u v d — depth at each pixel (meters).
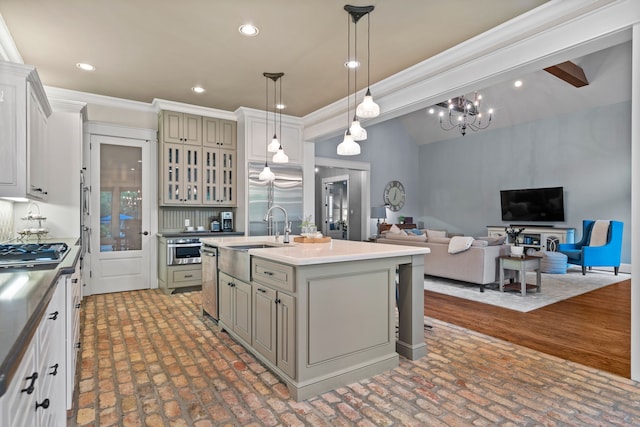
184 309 4.11
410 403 2.12
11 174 2.42
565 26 2.60
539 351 2.89
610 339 3.16
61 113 3.68
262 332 2.59
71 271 1.81
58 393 1.73
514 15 2.82
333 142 8.20
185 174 5.16
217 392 2.25
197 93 4.67
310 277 2.22
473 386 2.32
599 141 7.00
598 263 6.26
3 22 2.86
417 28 3.02
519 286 5.06
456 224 9.48
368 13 2.79
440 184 9.80
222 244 3.34
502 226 8.40
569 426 1.89
